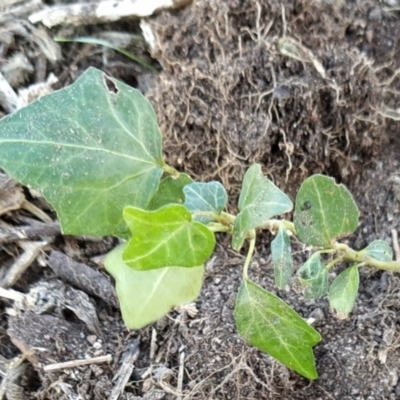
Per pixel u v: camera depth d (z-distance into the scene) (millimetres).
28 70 318
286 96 291
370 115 302
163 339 277
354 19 294
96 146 214
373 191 308
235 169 302
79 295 284
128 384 265
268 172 303
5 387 257
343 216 223
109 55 317
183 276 214
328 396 261
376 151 309
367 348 270
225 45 292
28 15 318
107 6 308
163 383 265
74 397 260
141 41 311
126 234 220
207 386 264
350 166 308
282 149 299
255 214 203
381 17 298
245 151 298
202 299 286
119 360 271
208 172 304
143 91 312
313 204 220
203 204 220
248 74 292
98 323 279
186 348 274
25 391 261
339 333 275
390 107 305
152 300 213
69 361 266
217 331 275
